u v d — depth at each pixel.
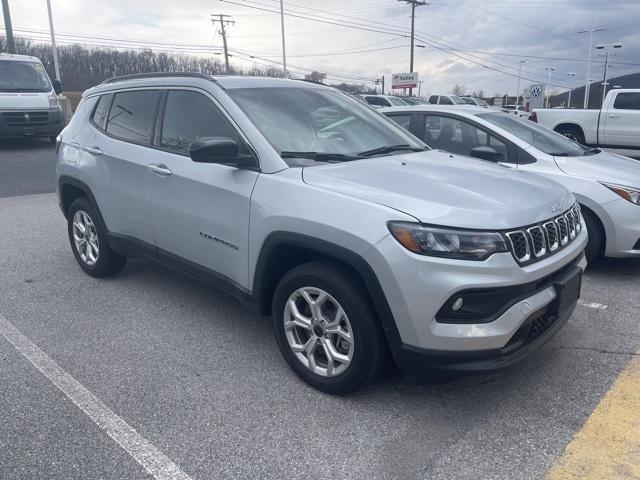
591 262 5.65
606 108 14.88
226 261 3.86
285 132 3.87
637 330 4.30
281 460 2.85
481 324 2.91
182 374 3.67
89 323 4.43
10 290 5.12
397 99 25.34
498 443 2.97
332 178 3.39
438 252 2.89
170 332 4.28
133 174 4.51
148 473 2.75
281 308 3.56
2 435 3.03
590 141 15.24
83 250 5.48
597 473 2.74
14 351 3.97
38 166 12.42
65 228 7.33
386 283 2.96
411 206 3.04
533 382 3.56
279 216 3.38
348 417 3.20
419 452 2.91
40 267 5.75
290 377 3.63
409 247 2.91
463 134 6.40
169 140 4.32
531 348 3.12
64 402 3.34
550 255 3.26
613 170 5.59
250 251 3.62
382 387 3.50
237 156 3.63
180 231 4.16
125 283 5.29
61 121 15.36
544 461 2.83
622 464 2.80
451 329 2.90
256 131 3.75
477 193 3.29
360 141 4.19
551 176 5.62
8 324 4.41
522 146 5.97
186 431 3.07
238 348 4.03
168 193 4.19
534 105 34.47
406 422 3.16
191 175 3.98
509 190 3.45
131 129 4.70
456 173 3.71
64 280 5.38
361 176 3.44
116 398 3.38
